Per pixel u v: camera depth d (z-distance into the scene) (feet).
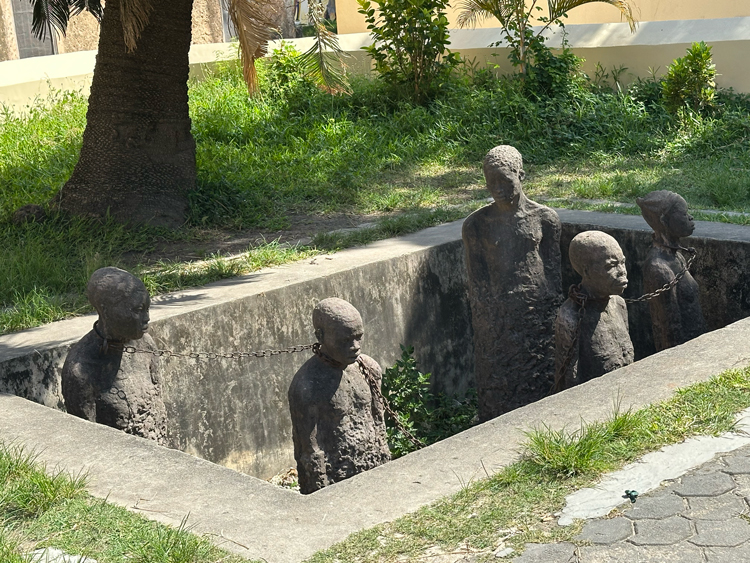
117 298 17.19
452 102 51.39
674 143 43.88
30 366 19.93
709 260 24.95
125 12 29.09
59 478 12.92
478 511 11.76
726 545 10.80
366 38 59.82
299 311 24.64
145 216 33.12
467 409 27.32
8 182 38.81
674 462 12.68
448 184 40.65
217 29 69.46
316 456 16.96
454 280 28.89
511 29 52.49
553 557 10.74
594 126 46.60
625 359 20.74
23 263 26.50
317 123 49.44
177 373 21.86
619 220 28.43
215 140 47.19
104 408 17.54
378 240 29.81
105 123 33.01
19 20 61.67
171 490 12.75
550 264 23.44
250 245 29.81
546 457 12.64
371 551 11.02
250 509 12.10
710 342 16.71
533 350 23.50
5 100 49.19
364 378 17.58
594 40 52.80
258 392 23.75
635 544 10.92
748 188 34.91
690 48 48.93
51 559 11.16
